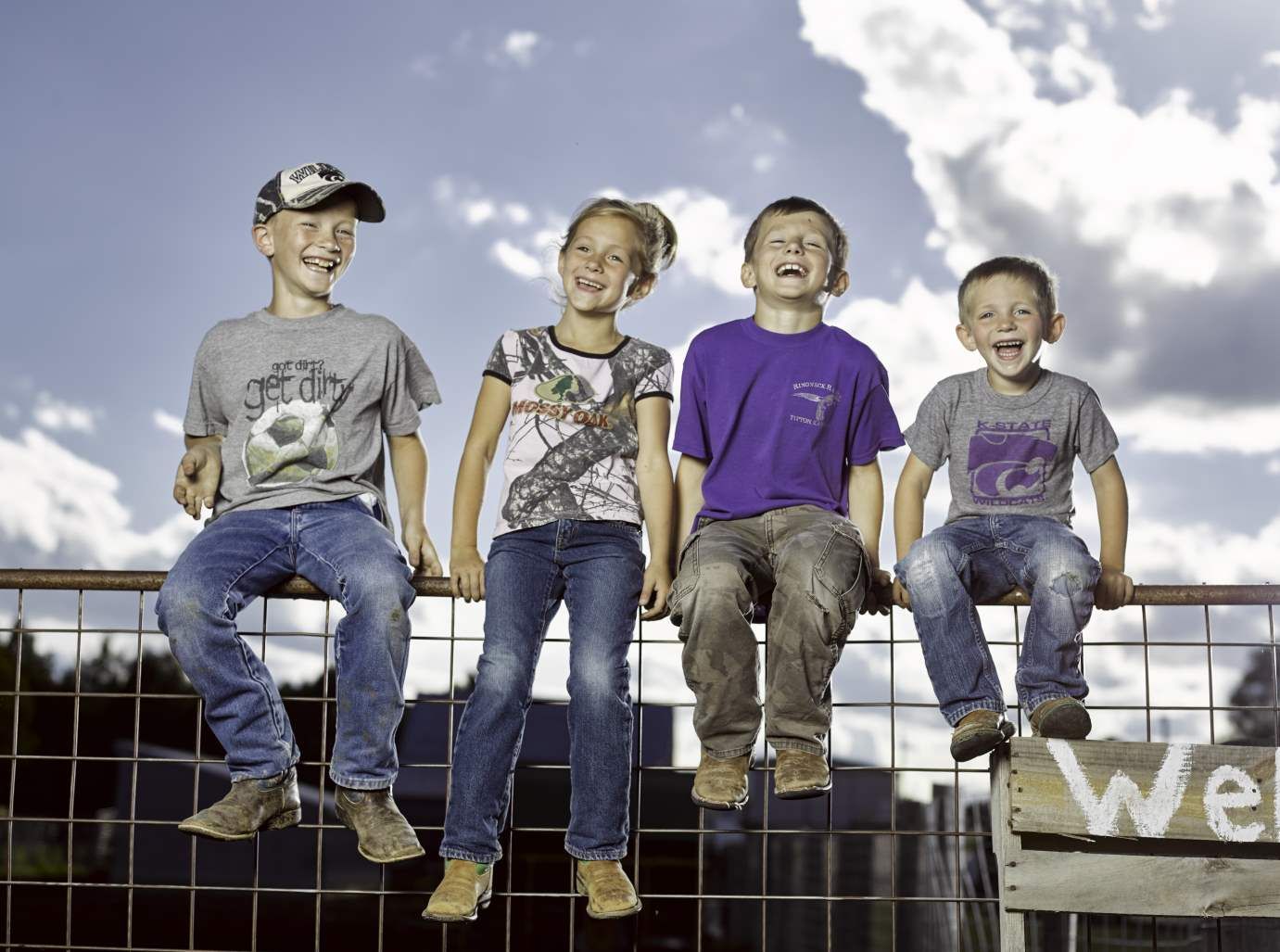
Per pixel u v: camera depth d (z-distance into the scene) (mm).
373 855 2758
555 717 9414
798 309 3229
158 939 10047
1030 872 2652
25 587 2898
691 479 3154
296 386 3090
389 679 2797
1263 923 3387
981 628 2877
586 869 2775
